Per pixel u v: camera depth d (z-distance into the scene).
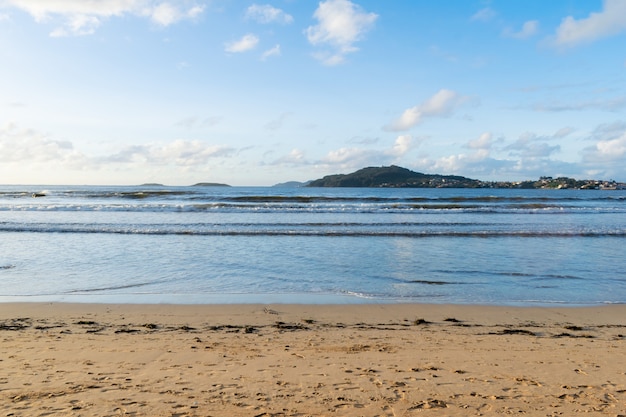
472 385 5.31
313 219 29.11
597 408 4.68
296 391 5.01
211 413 4.37
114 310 9.27
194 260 15.10
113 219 27.92
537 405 4.75
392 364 6.07
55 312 9.05
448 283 12.14
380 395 4.94
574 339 7.62
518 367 6.03
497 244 19.28
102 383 5.13
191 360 6.12
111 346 6.77
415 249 17.78
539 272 13.62
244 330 7.95
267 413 4.40
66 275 12.71
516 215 34.22
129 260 15.00
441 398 4.89
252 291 11.11
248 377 5.45
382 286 11.73
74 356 6.21
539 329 8.27
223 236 21.00
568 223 28.36
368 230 23.45
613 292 11.28
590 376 5.70
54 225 23.92
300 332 7.86
